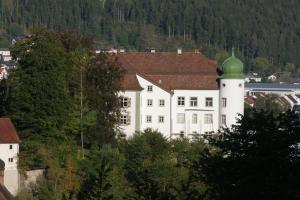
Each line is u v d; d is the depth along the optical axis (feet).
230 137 245.04
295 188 232.94
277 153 237.25
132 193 228.84
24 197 529.04
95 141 652.07
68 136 632.38
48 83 608.19
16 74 617.21
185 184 217.97
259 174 236.22
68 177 531.09
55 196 511.40
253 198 234.58
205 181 244.22
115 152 575.38
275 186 233.76
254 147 239.30
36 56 609.42
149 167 498.69
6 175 581.53
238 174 238.07
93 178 217.15
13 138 590.14
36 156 586.45
